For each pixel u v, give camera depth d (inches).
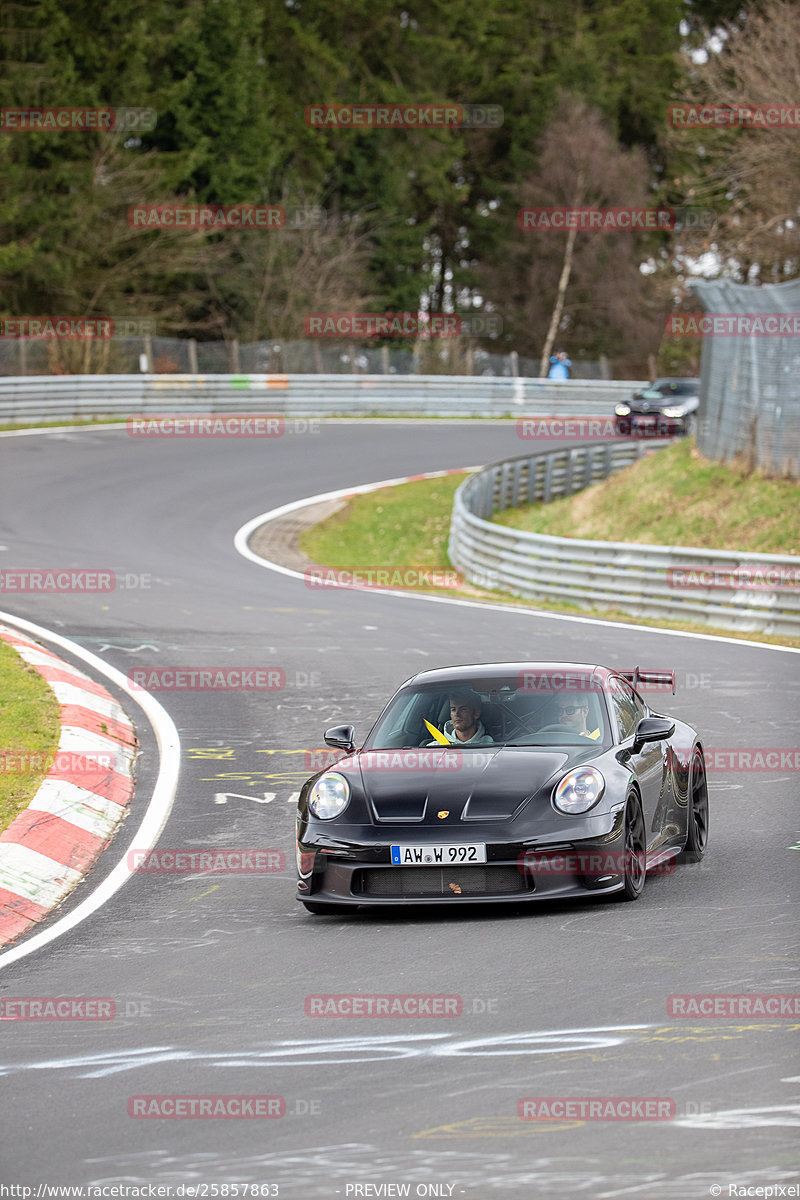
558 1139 639.8
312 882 1114.7
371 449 6053.2
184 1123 689.0
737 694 2071.9
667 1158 611.8
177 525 4224.9
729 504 3725.4
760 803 1456.7
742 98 5260.8
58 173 7165.4
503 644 2549.2
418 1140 648.4
